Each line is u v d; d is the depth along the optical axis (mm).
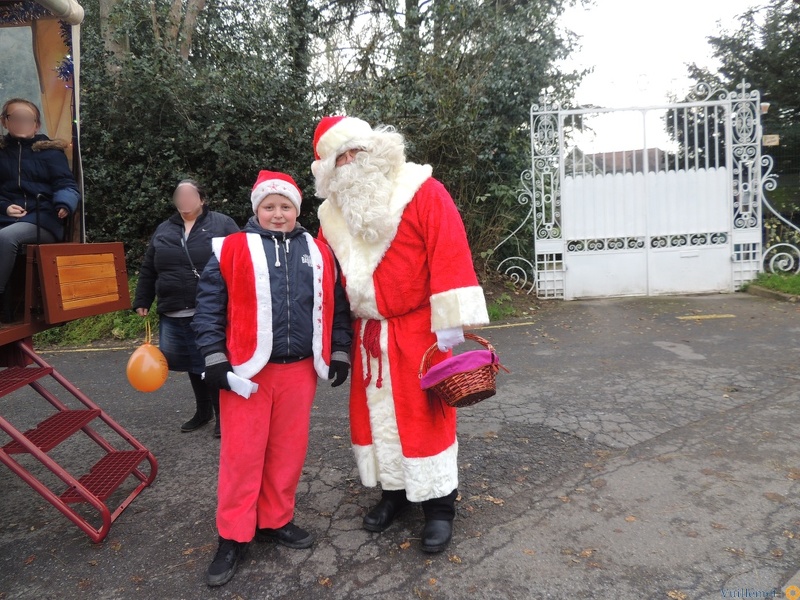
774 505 2762
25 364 3139
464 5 8758
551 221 8273
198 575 2439
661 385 4602
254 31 8820
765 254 8352
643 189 8250
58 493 3346
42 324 3113
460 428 3900
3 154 3250
